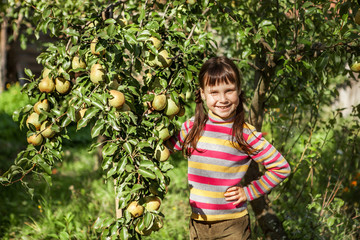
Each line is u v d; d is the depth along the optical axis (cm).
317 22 280
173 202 446
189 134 206
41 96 203
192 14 248
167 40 220
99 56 189
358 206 395
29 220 421
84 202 444
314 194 372
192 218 215
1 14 473
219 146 200
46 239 370
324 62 216
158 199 194
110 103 183
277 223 312
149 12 258
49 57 198
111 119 180
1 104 954
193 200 211
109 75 185
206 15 265
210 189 204
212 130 202
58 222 363
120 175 190
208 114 207
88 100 183
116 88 190
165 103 198
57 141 206
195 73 217
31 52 1204
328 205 326
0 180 195
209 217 207
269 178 204
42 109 197
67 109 192
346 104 682
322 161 396
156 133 195
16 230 397
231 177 203
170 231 380
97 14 212
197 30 296
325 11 230
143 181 194
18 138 720
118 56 190
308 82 311
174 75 203
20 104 985
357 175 422
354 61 220
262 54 276
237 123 199
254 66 279
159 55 196
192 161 207
